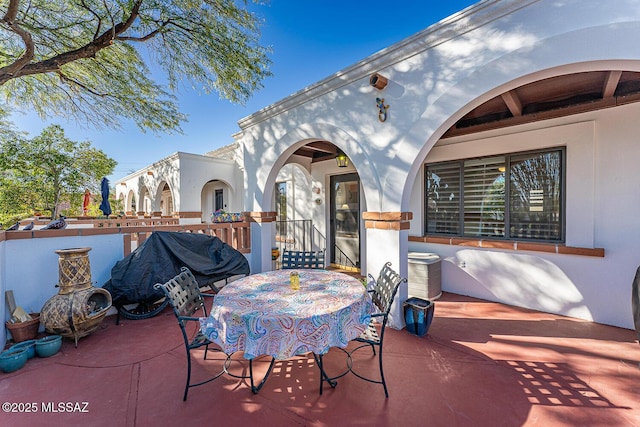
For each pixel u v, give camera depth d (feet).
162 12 14.39
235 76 17.63
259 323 6.90
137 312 14.57
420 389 8.29
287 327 6.88
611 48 7.93
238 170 33.27
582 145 12.71
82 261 11.91
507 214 15.49
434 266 16.34
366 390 8.26
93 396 8.13
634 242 11.58
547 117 13.12
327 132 15.14
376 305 10.05
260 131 19.48
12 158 37.47
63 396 8.13
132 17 13.78
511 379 8.68
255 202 20.11
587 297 12.77
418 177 18.71
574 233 13.04
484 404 7.59
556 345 10.68
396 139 12.46
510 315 13.65
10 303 11.50
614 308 12.13
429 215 18.74
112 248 14.92
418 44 11.58
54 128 41.47
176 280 9.03
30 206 42.24
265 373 9.21
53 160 40.75
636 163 11.44
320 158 24.36
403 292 12.48
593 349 10.31
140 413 7.43
